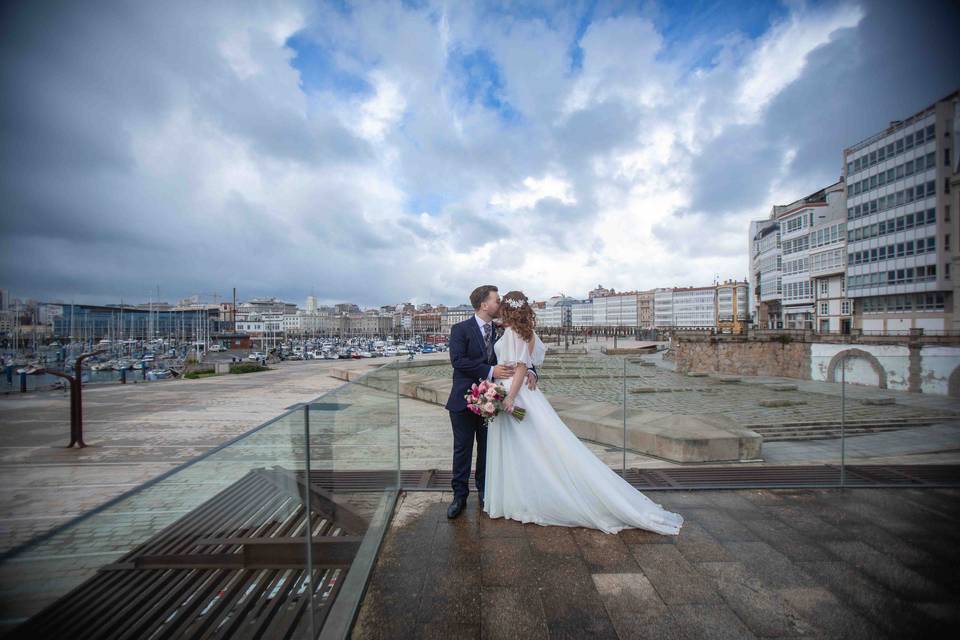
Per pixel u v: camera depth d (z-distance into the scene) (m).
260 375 21.03
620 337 108.88
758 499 4.05
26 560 0.88
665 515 3.47
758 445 6.15
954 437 7.00
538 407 3.53
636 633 2.19
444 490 4.25
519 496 3.50
